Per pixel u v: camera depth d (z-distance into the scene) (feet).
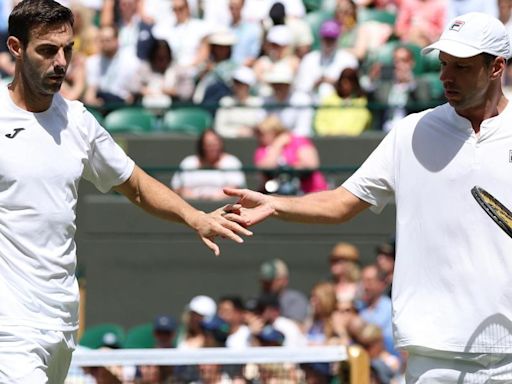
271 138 114.93
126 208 112.16
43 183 48.91
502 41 48.98
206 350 71.10
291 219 52.95
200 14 134.00
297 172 110.73
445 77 49.19
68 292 49.98
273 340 93.30
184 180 113.70
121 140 117.80
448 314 49.62
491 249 49.14
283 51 123.13
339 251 102.99
